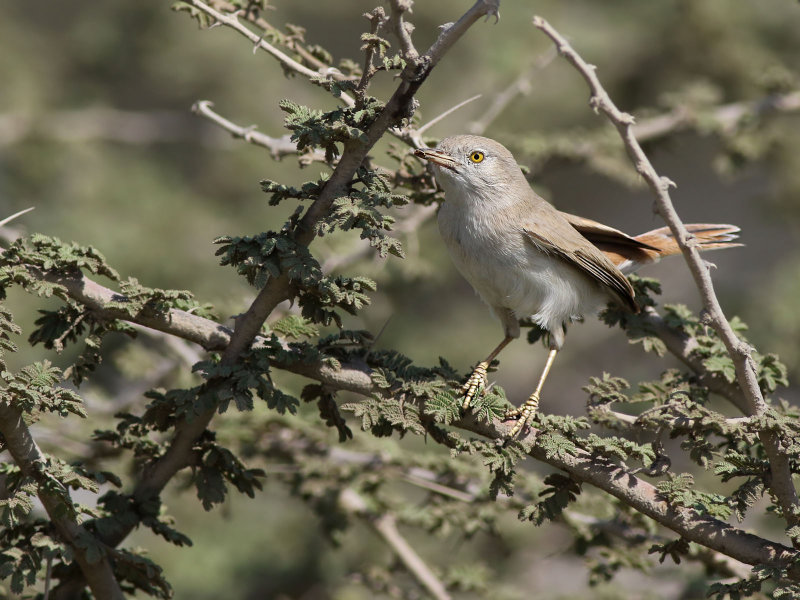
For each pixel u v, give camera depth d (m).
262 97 20.00
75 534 5.79
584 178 23.16
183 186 19.86
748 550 5.31
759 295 16.16
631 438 7.18
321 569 16.12
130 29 20.61
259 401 10.28
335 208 5.51
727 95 17.69
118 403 10.86
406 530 15.11
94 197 18.69
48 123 18.70
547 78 19.12
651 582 10.09
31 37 20.55
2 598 6.75
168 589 6.20
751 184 22.72
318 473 9.99
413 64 5.23
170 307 6.05
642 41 18.67
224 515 10.49
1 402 5.23
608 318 8.46
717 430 6.37
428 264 11.33
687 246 5.44
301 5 21.45
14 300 15.85
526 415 5.86
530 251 8.25
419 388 5.88
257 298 5.86
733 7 17.69
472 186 8.18
